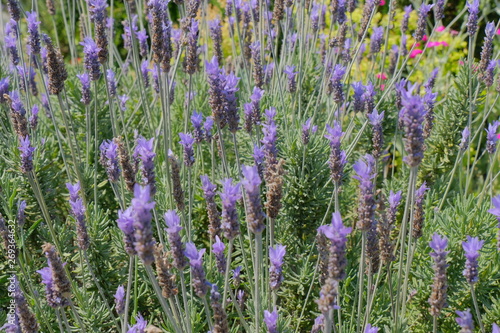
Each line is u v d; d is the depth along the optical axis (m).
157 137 3.79
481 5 6.95
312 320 3.53
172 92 4.13
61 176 4.45
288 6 4.21
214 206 2.54
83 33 5.94
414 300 3.33
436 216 3.53
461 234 3.31
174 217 2.20
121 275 3.52
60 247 3.50
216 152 4.70
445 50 7.24
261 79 4.05
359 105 3.60
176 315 2.48
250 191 2.19
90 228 3.49
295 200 3.68
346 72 4.48
